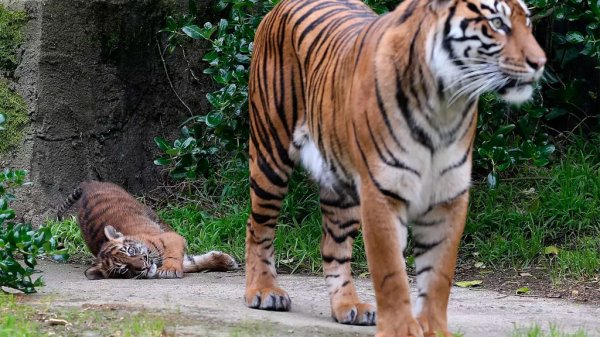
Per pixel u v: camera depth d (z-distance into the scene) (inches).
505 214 510.0
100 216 518.0
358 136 286.5
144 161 606.5
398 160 277.9
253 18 512.7
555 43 576.7
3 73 561.0
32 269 379.9
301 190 530.3
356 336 310.2
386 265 281.9
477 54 271.4
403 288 281.9
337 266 355.9
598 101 587.8
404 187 279.7
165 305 352.8
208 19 606.9
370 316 335.6
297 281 452.4
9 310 329.7
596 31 512.1
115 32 587.2
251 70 372.2
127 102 597.6
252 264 367.9
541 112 526.6
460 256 499.8
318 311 368.5
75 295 382.6
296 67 347.6
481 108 505.0
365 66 287.6
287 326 319.6
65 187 568.4
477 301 408.2
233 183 561.0
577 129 580.4
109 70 588.1
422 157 278.2
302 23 344.5
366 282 453.7
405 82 274.5
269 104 354.3
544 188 523.2
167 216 564.1
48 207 557.0
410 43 275.1
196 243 530.9
